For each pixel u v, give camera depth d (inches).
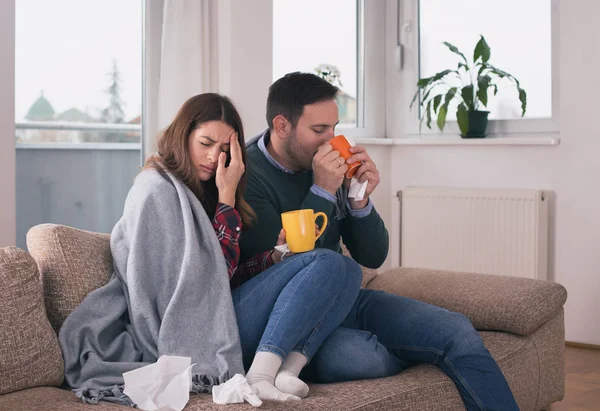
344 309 77.8
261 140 91.5
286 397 65.4
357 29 173.6
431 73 173.9
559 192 155.8
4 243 102.3
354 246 95.6
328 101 88.3
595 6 149.3
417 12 174.1
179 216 76.2
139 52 128.4
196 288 74.0
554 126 158.7
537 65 161.0
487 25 166.1
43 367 69.1
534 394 94.3
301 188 91.8
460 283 101.3
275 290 75.0
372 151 169.5
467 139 162.4
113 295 75.5
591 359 144.5
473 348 80.3
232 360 71.9
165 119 124.7
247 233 86.4
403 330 83.7
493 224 157.6
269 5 138.2
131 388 64.4
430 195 165.0
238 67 133.2
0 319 67.2
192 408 63.6
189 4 125.9
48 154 117.0
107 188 125.0
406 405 72.0
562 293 100.0
